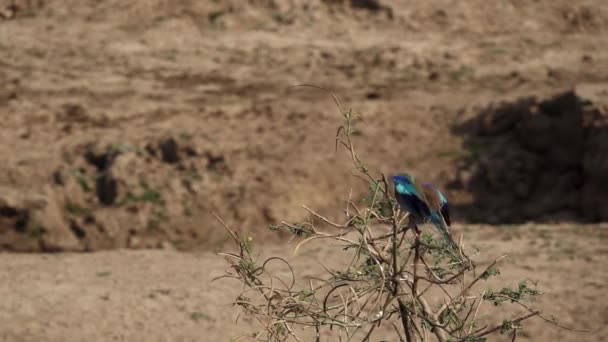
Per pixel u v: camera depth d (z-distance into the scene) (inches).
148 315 663.1
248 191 1040.2
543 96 1186.6
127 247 957.2
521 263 766.5
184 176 1064.2
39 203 968.3
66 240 949.8
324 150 1149.1
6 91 1354.6
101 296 706.2
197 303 685.9
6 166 1069.1
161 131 1199.6
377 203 314.2
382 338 605.0
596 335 619.5
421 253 310.3
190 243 966.4
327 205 1042.7
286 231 965.8
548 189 1079.6
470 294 660.1
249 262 321.4
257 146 1144.2
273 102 1342.3
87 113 1268.5
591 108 1084.5
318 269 754.2
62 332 629.3
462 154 1155.9
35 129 1204.5
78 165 1091.9
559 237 864.9
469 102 1320.1
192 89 1409.9
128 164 1073.5
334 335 596.1
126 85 1412.4
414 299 300.8
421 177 1110.4
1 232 943.0
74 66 1471.5
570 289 700.0
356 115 310.8
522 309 657.6
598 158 1040.2
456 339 321.7
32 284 743.7
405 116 1269.7
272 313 313.0
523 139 1145.4
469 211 1063.6
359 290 315.3
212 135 1179.9
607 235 871.1
